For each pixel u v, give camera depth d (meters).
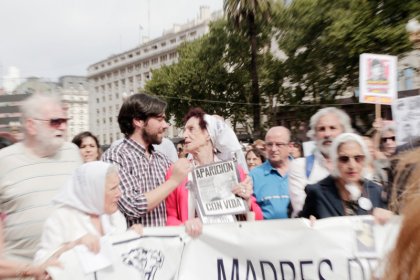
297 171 3.46
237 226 2.53
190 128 3.42
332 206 2.65
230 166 2.92
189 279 2.53
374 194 2.61
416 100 4.62
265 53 28.95
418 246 0.67
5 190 2.67
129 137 3.14
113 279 2.35
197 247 2.55
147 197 2.79
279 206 3.51
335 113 3.42
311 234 2.40
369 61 5.00
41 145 2.74
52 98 2.80
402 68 21.00
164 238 2.55
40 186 2.71
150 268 2.48
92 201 2.32
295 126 28.05
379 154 3.62
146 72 78.62
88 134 5.16
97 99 91.44
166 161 3.33
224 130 3.54
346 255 2.34
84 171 2.34
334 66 22.98
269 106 29.25
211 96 33.00
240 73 30.70
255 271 2.49
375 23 19.52
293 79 26.19
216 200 2.91
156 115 3.08
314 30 23.34
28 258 2.64
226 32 30.22
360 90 5.03
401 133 4.69
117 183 2.39
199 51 32.66
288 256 2.44
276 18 25.39
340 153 2.60
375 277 0.78
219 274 2.53
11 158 2.72
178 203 3.10
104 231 2.51
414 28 6.44
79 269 2.25
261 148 6.30
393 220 0.77
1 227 2.51
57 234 2.33
